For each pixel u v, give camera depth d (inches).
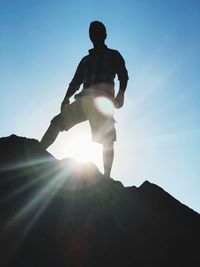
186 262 104.5
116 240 98.4
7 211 91.6
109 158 116.8
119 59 120.0
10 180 100.6
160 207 126.2
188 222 125.8
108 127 116.3
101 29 121.0
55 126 116.8
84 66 121.3
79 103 115.6
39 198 98.3
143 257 98.3
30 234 88.4
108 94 116.7
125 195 117.2
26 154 110.8
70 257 88.4
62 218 96.0
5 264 80.9
